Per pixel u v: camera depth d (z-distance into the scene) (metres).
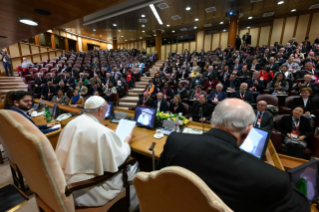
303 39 9.85
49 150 0.83
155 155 1.42
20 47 10.20
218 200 0.45
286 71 4.73
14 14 2.65
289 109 3.36
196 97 4.36
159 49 12.79
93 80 6.78
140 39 17.84
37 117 2.78
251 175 0.54
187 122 2.11
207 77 6.06
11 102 1.79
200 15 8.96
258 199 0.52
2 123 0.93
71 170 1.09
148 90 5.91
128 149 1.38
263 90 4.50
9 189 1.47
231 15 8.30
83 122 1.22
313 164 0.96
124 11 8.53
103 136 1.16
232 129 0.70
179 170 0.49
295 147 2.37
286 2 7.70
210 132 0.72
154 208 0.63
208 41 13.47
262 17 10.72
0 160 2.42
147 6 7.73
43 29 3.43
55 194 0.89
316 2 8.15
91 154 1.13
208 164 0.60
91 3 2.29
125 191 1.36
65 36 14.44
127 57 13.04
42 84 6.73
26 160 0.89
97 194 1.17
